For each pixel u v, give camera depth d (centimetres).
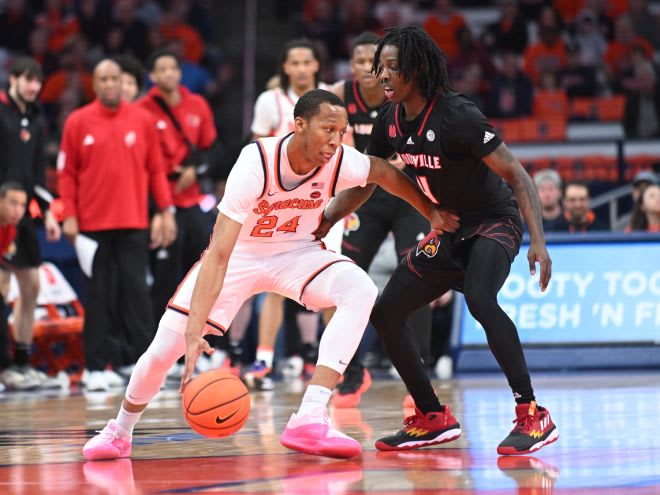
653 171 1958
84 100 2119
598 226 1612
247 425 838
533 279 1405
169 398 1134
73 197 1292
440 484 520
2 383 1338
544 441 638
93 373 1293
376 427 807
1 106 1329
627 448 645
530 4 2659
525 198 641
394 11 2650
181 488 522
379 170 664
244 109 2606
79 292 1628
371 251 1037
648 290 1407
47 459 654
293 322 1537
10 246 1315
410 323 1015
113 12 2573
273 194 634
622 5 2573
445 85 652
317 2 2664
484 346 1414
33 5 2658
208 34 2595
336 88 1030
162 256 1416
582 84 2388
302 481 539
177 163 1412
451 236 682
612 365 1388
